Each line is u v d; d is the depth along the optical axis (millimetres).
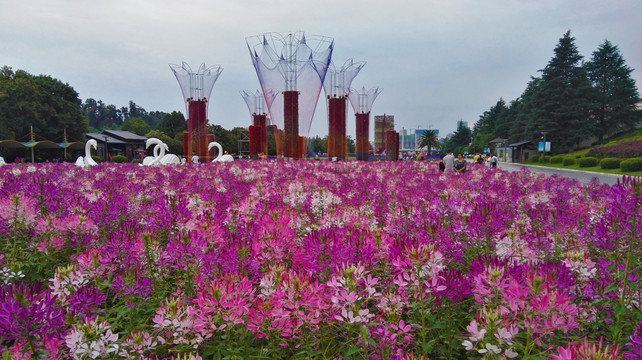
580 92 57062
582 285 2713
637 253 2701
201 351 2393
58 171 10680
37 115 42156
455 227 3906
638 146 41375
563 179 9641
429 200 6410
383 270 2963
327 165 15102
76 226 4090
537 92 59719
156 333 2414
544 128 57531
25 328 2084
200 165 14000
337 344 2400
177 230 4277
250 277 3021
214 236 3461
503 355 1953
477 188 8453
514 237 3566
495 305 2221
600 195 6754
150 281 2848
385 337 2111
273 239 3182
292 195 6598
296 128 21906
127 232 3668
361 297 2287
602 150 45906
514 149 63500
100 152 52000
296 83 21625
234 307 2156
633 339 1900
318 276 2877
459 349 2500
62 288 2713
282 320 2184
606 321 2455
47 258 3934
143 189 7391
